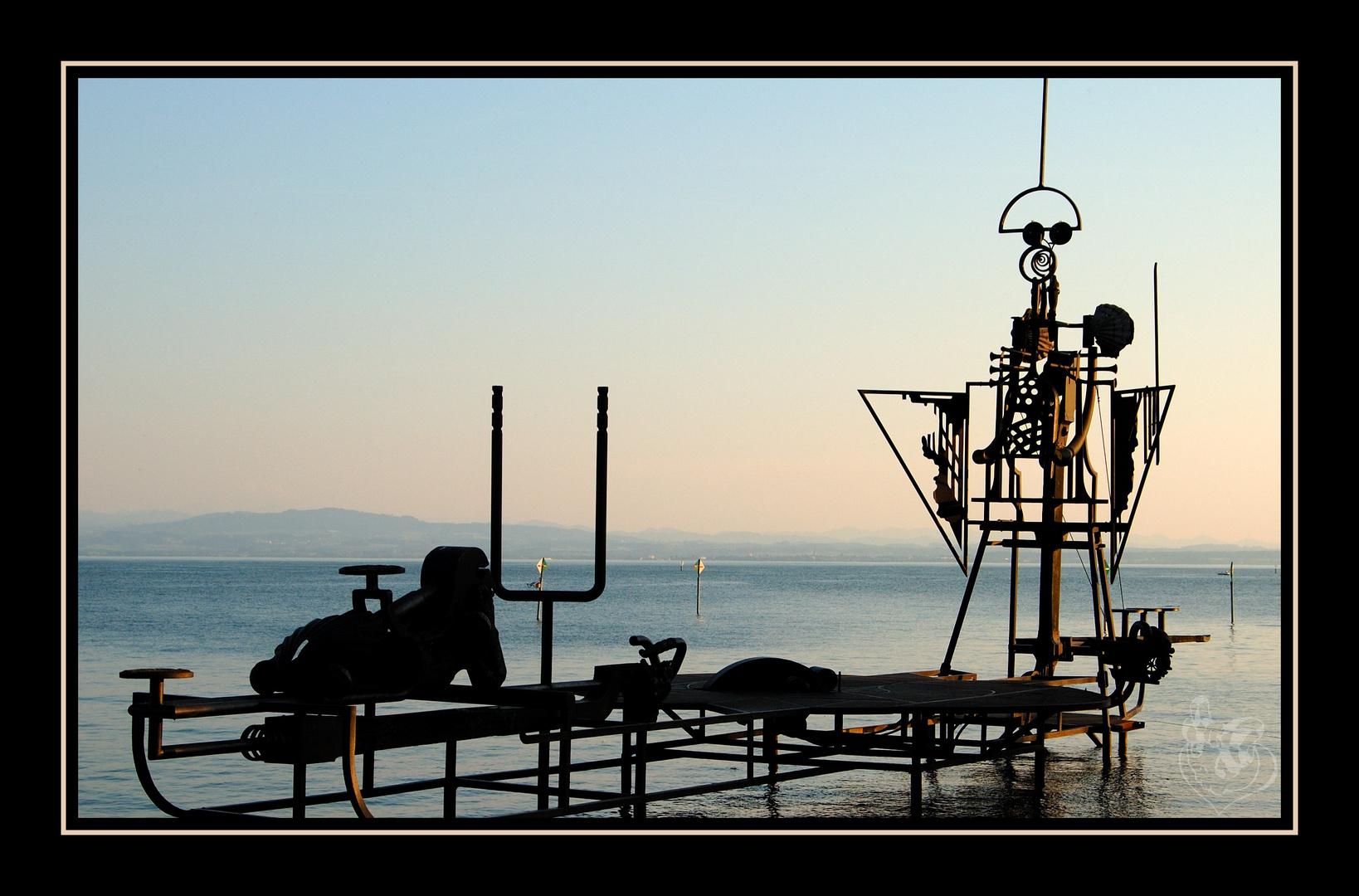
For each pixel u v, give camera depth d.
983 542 12.50
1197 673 30.36
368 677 6.81
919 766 9.11
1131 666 12.03
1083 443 12.49
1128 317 12.36
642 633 62.03
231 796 14.34
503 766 15.76
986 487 12.54
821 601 115.56
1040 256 12.55
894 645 50.47
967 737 14.36
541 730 7.95
